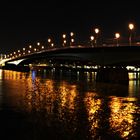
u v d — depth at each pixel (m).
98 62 131.38
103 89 74.31
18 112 41.53
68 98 56.66
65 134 31.27
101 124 35.22
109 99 55.69
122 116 39.75
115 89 74.19
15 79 108.75
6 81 98.50
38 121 36.16
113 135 31.19
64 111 42.66
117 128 33.66
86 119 37.56
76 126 34.12
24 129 32.78
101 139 29.97
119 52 117.38
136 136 31.02
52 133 31.48
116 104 49.62
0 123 35.12
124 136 30.97
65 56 165.50
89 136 30.75
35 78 116.00
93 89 74.12
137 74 144.12
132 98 57.50
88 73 162.38
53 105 47.84
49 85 84.75
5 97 56.78
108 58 124.38
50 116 39.06
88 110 43.62
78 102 51.47
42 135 30.84
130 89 74.44
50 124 34.84
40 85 84.50
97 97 58.53
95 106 47.34
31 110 43.19
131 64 129.00
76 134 31.25
